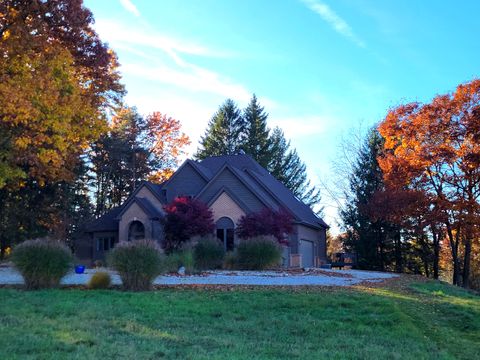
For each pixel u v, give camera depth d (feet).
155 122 174.91
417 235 120.57
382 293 49.47
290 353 26.66
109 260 50.31
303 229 116.98
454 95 94.07
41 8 69.82
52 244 51.83
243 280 60.95
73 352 24.07
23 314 33.68
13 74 65.41
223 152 218.18
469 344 33.35
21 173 71.67
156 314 35.94
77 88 70.95
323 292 47.96
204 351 25.76
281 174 222.89
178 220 90.38
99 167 161.17
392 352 28.09
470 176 91.91
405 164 98.12
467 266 98.53
